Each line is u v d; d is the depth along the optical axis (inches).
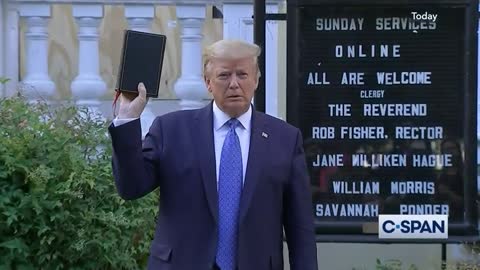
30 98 262.1
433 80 209.6
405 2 207.6
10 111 198.5
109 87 286.8
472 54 208.1
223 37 263.0
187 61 266.7
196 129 142.0
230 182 139.7
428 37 208.7
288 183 143.3
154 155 140.6
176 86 267.4
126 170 136.2
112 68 287.1
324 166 211.5
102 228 189.0
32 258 188.2
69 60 283.4
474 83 208.7
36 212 182.9
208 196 137.9
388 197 211.5
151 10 265.9
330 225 210.5
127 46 137.3
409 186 211.2
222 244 138.3
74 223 187.2
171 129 142.3
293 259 144.7
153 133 142.9
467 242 217.0
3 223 184.4
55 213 184.1
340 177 211.3
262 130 143.2
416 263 249.0
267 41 259.1
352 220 211.3
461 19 208.2
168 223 140.0
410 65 209.6
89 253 189.5
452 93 209.6
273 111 259.3
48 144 190.1
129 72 137.0
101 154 199.2
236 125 142.5
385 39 209.2
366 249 252.2
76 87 264.1
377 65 209.6
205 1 263.9
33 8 263.7
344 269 252.5
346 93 210.4
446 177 211.0
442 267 224.2
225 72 139.7
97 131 202.7
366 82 209.9
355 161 211.3
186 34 266.1
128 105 136.9
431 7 207.6
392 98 210.4
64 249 188.5
